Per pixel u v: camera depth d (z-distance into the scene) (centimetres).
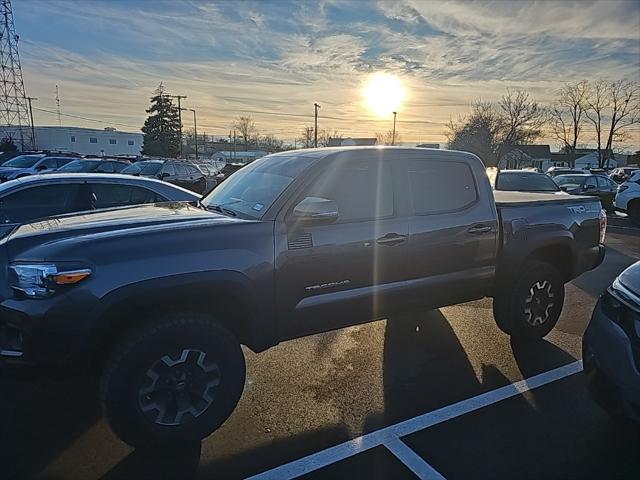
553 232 427
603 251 476
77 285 241
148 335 251
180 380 262
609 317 282
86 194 534
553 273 434
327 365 388
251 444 279
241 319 297
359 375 370
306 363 391
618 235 1146
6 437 283
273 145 8856
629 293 277
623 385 255
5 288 251
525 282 417
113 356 248
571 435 290
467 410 318
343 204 328
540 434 291
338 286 321
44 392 336
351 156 338
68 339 241
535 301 429
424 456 268
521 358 403
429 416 310
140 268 252
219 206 352
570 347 429
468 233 380
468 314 520
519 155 6075
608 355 270
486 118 5522
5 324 251
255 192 336
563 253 449
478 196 396
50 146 6575
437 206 371
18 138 6044
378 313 346
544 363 393
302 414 312
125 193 557
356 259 324
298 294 304
